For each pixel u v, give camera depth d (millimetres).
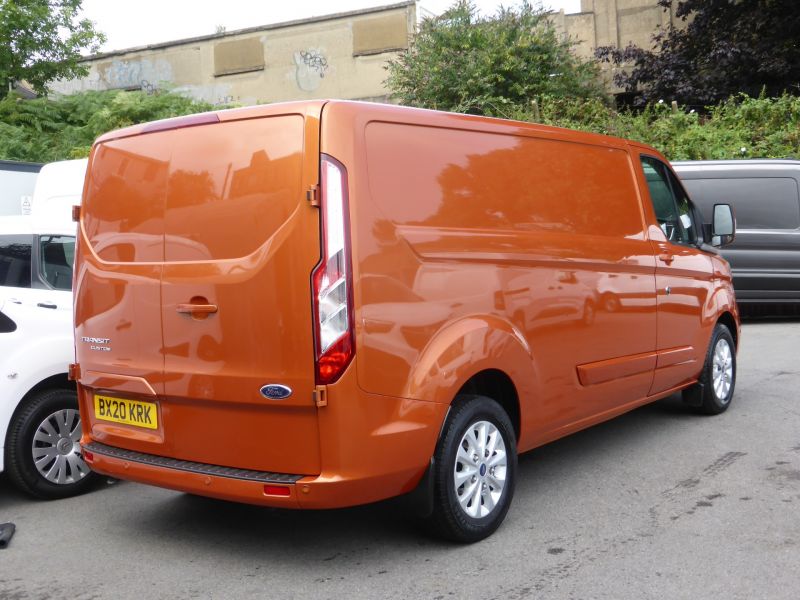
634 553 3900
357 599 3529
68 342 5223
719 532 4125
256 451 3703
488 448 4195
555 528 4281
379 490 3693
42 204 7680
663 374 5777
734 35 21312
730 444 5727
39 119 19156
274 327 3586
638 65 22188
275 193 3641
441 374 3826
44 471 5113
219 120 3873
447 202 4035
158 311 3959
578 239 4855
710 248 6578
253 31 25609
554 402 4652
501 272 4262
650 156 5902
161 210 4020
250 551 4148
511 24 19500
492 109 18797
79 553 4207
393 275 3699
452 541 4102
